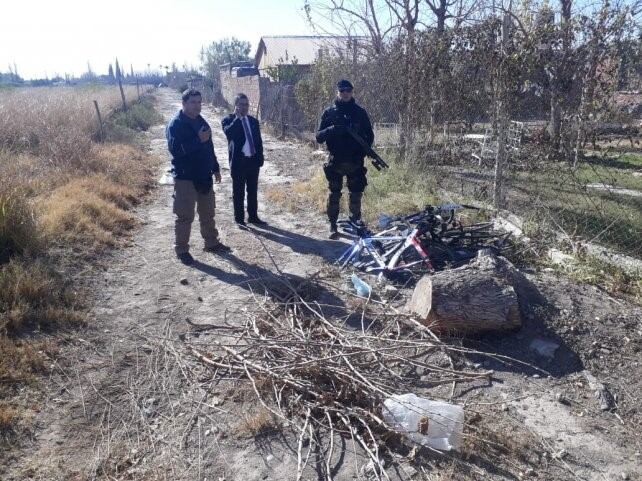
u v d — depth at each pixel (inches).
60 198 293.4
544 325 169.0
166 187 403.2
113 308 195.3
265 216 319.9
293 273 228.1
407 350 161.3
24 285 185.9
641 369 151.7
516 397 142.7
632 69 232.2
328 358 142.8
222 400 141.1
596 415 135.6
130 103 1138.0
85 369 155.6
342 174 268.1
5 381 143.9
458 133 344.2
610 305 183.8
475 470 115.9
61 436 127.9
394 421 126.3
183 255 240.8
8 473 115.0
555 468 117.1
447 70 339.0
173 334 175.9
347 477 114.7
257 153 289.9
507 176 281.0
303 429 126.4
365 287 205.0
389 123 428.8
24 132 478.0
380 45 443.5
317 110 605.3
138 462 120.5
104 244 254.8
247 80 976.3
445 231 236.5
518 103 265.7
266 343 156.4
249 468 118.2
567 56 241.8
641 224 259.3
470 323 165.3
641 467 117.3
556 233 245.8
